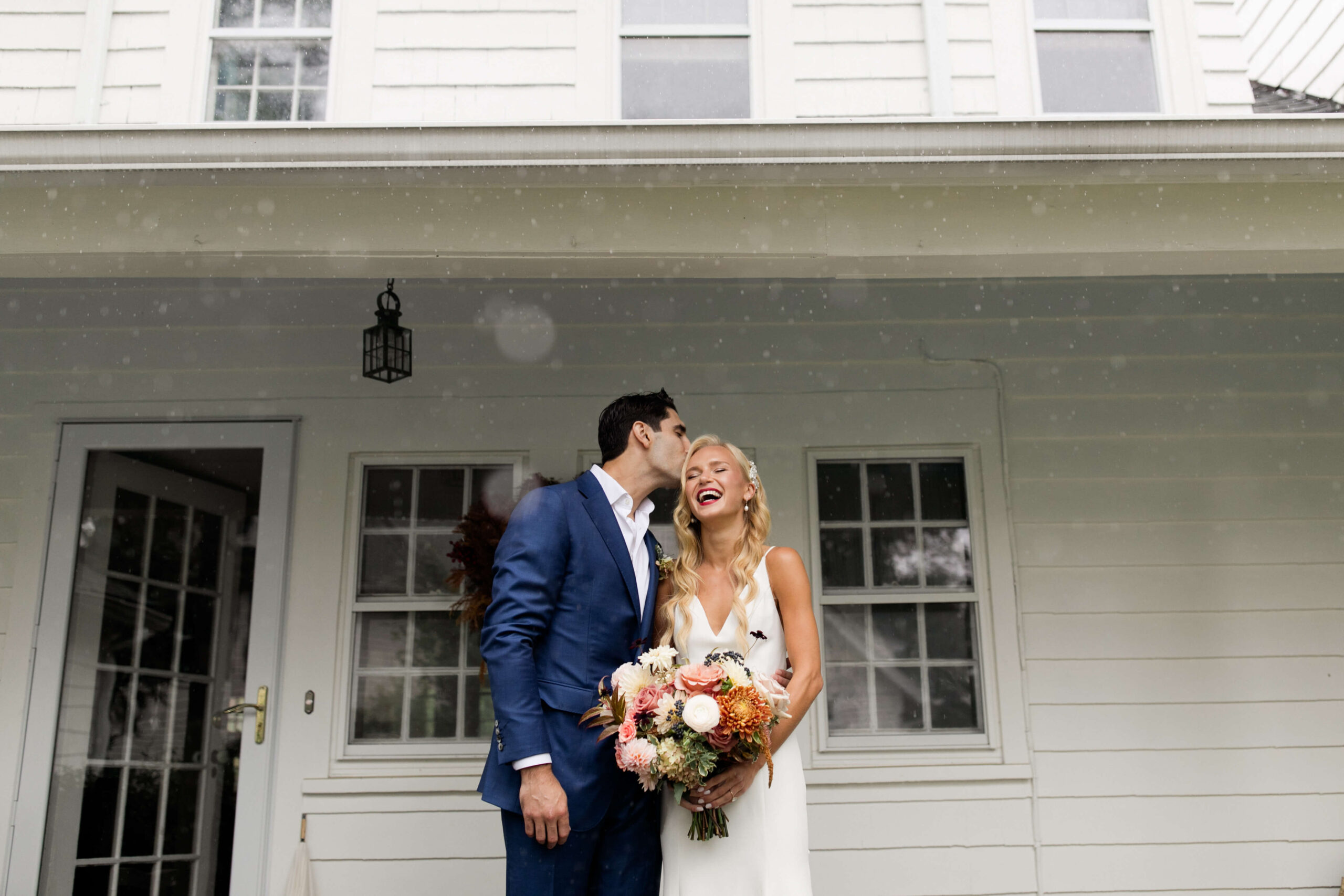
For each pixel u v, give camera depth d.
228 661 4.81
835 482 4.04
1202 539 3.94
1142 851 3.70
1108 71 3.91
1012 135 2.71
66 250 2.83
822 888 3.64
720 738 2.01
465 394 4.01
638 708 2.07
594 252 2.89
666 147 2.72
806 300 4.10
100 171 2.72
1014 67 3.78
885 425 4.01
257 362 4.02
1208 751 3.78
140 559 4.26
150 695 4.26
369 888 3.61
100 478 4.05
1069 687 3.82
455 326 4.06
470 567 3.68
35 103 3.71
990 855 3.68
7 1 3.77
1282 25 5.73
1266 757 3.78
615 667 2.37
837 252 2.92
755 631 2.35
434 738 3.79
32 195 2.87
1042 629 3.86
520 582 2.28
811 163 2.75
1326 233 2.92
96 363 4.00
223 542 4.71
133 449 3.98
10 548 3.86
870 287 4.11
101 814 3.97
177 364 4.01
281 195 2.89
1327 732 3.80
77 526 3.90
